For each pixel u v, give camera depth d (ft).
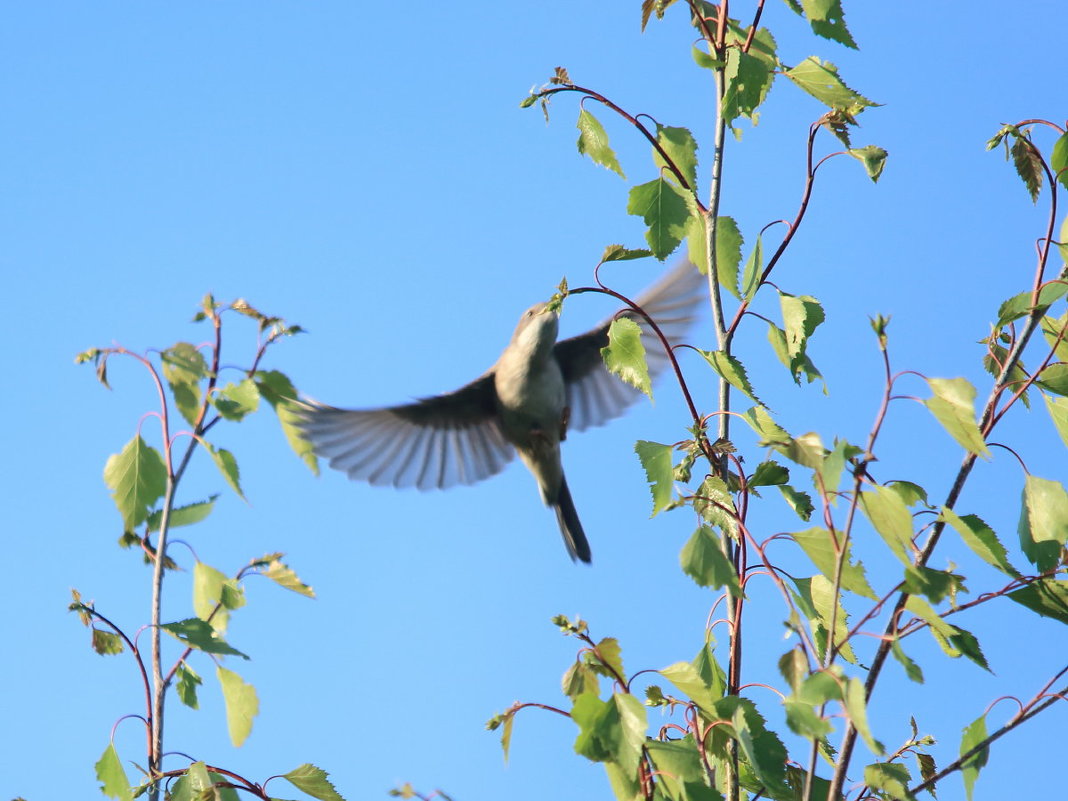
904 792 23.54
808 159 27.66
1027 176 26.25
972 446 21.71
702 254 29.53
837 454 21.09
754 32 27.96
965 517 24.07
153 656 29.07
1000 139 26.25
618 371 26.66
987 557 23.20
